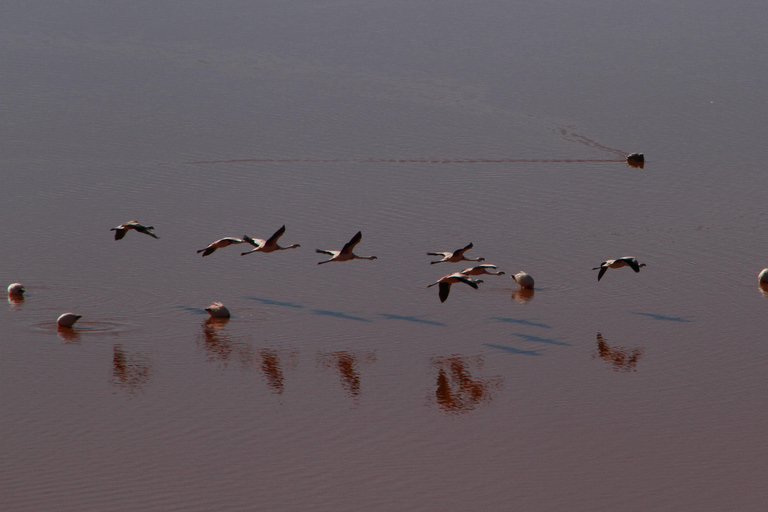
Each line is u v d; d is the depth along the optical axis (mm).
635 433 34500
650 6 149750
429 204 69750
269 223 64375
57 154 80250
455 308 48812
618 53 123312
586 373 40438
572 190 74500
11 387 37312
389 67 116625
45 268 53188
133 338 43250
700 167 82250
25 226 61438
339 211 67438
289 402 36781
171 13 142000
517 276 52469
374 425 34844
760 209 70312
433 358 41938
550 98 105000
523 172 79438
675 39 130125
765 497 29797
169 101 99375
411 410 36281
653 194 73875
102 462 31188
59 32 128375
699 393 38375
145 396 36969
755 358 42375
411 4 149125
